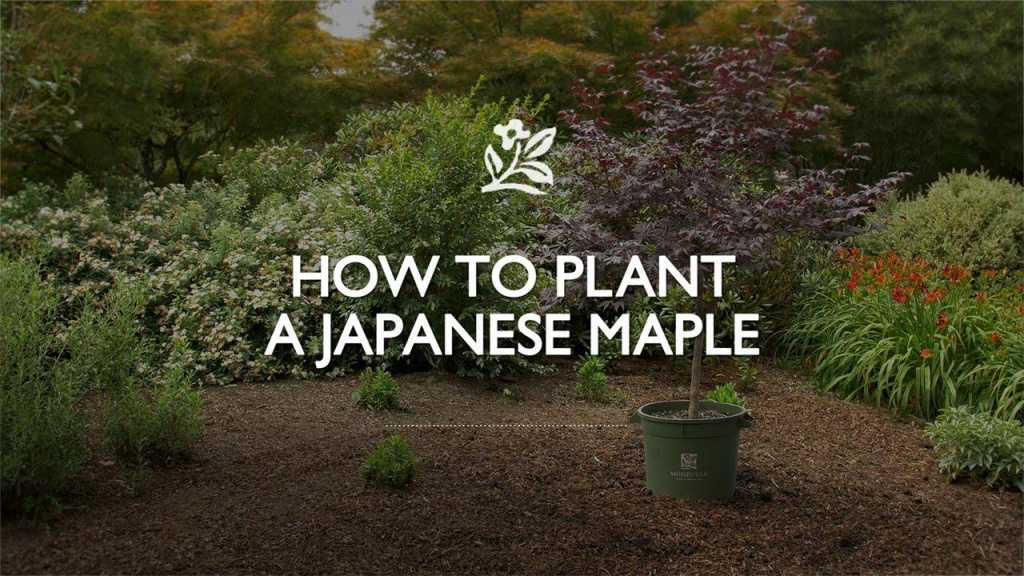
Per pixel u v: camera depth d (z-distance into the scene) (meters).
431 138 5.94
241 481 3.67
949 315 5.50
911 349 5.27
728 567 3.03
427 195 5.58
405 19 12.27
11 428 3.24
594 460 4.05
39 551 2.91
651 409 3.94
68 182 8.42
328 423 4.66
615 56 11.63
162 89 9.96
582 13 11.72
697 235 3.46
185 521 3.22
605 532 3.24
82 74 9.09
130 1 9.49
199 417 4.69
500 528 3.24
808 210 3.47
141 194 9.12
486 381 5.79
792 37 3.43
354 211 5.75
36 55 8.77
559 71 11.02
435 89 11.60
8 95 7.01
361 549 3.04
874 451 4.48
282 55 11.21
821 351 5.96
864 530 3.37
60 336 3.88
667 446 3.57
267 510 3.34
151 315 6.09
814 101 11.26
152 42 9.75
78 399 3.49
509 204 5.86
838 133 11.65
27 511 3.20
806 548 3.19
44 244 6.16
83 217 6.75
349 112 11.73
